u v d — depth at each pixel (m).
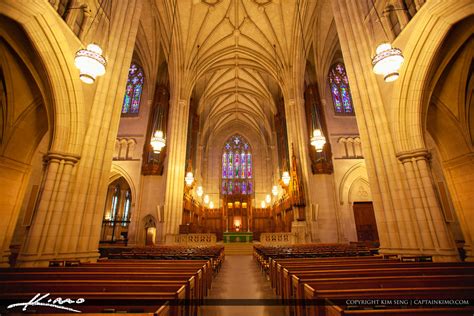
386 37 7.90
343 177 17.33
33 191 11.71
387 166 7.38
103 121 7.89
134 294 2.33
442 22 6.34
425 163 6.78
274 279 5.97
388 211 7.15
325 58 19.14
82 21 7.75
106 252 10.75
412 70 7.10
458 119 8.92
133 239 16.41
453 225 11.25
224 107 30.98
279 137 25.19
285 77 20.02
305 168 16.75
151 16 16.70
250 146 34.94
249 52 21.53
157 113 18.30
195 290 3.89
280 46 19.83
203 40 20.05
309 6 16.62
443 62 7.16
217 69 23.08
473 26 6.55
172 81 19.00
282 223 23.22
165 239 15.78
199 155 28.34
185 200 19.83
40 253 5.94
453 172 9.50
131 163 18.11
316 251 8.88
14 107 8.27
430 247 6.23
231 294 5.66
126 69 8.95
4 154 8.53
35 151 9.46
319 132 12.86
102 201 7.60
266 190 32.22
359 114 8.38
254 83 26.30
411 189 6.80
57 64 6.76
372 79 8.19
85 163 7.21
